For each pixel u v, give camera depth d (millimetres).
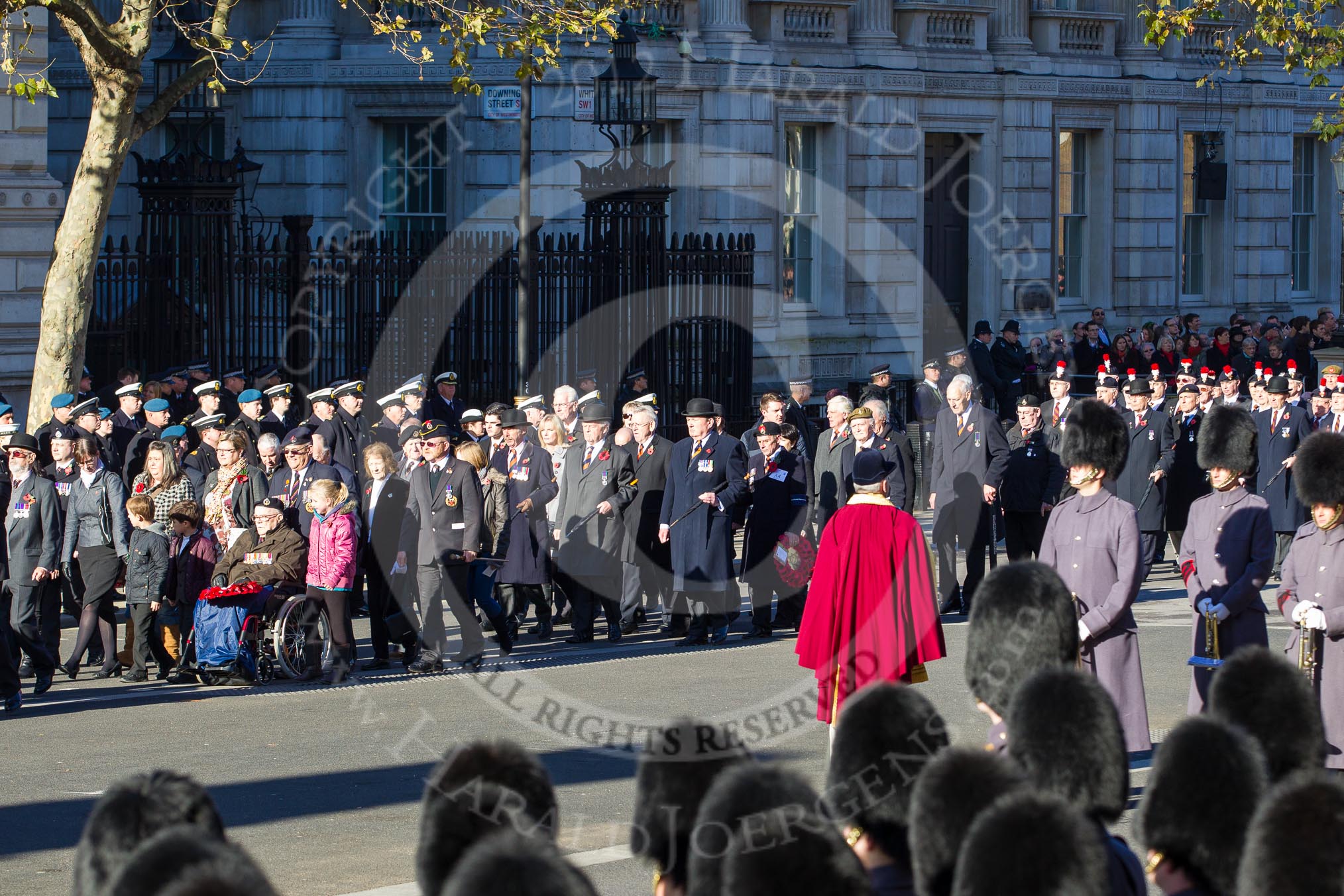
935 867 5098
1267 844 5113
